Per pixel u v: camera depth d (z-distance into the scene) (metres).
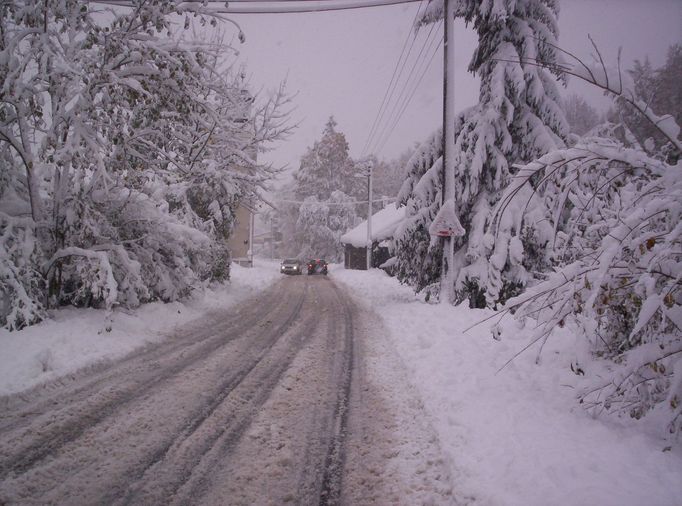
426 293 15.45
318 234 59.78
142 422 4.96
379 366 7.79
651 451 3.85
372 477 3.97
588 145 4.79
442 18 14.97
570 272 4.58
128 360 7.53
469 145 14.10
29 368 6.18
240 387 6.33
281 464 4.15
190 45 9.62
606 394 4.55
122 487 3.64
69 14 8.97
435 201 15.05
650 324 4.37
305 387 6.46
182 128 11.77
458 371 6.78
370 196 40.78
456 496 3.55
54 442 4.39
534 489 3.33
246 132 13.85
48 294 9.29
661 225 4.43
